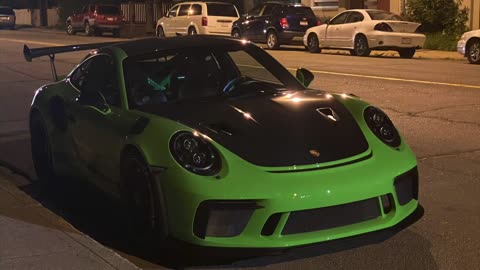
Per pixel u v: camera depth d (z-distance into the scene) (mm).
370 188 4133
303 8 23500
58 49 6641
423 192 5887
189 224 4004
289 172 4066
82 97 5320
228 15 26047
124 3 44406
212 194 3916
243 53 5766
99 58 5770
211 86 5391
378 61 17953
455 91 11703
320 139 4379
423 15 24391
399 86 12445
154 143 4305
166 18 28203
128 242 4871
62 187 6469
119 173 4797
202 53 5570
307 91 5344
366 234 4148
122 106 5047
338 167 4176
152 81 5270
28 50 6574
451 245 4605
